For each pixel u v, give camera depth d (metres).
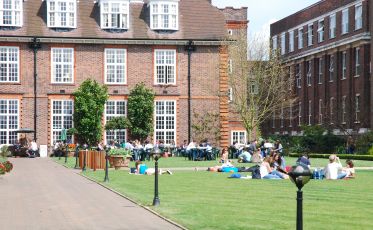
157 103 60.78
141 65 60.66
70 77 59.78
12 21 59.16
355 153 57.69
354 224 16.45
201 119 61.16
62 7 59.94
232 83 66.19
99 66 60.12
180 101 61.03
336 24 70.75
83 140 59.22
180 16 61.97
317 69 75.62
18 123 58.91
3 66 58.84
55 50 59.59
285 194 23.62
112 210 19.44
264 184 28.05
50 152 58.97
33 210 19.56
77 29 60.12
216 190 25.17
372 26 62.38
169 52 60.97
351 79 66.38
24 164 45.38
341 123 66.56
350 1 67.31
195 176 32.97
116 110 60.25
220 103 61.38
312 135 64.12
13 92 58.78
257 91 69.12
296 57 80.44
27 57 59.12
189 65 61.09
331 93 71.75
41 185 27.92
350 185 27.73
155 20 61.25
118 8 60.56
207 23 62.28
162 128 60.88
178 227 16.14
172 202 21.11
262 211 18.81
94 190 25.58
